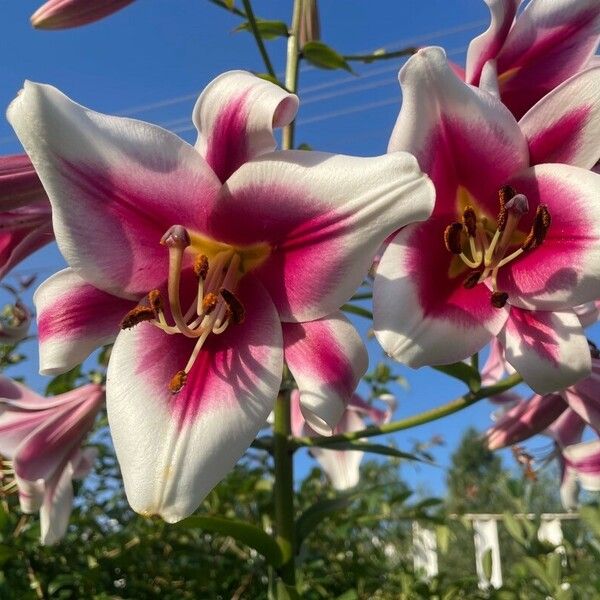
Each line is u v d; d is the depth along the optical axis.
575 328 0.34
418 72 0.32
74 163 0.30
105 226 0.31
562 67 0.40
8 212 0.43
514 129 0.34
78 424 0.52
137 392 0.31
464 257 0.34
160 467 0.29
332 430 0.32
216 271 0.34
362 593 0.64
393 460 0.86
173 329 0.32
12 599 0.50
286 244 0.32
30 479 0.50
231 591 0.59
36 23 0.53
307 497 0.75
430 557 0.84
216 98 0.31
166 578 0.58
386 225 0.29
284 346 0.33
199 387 0.32
